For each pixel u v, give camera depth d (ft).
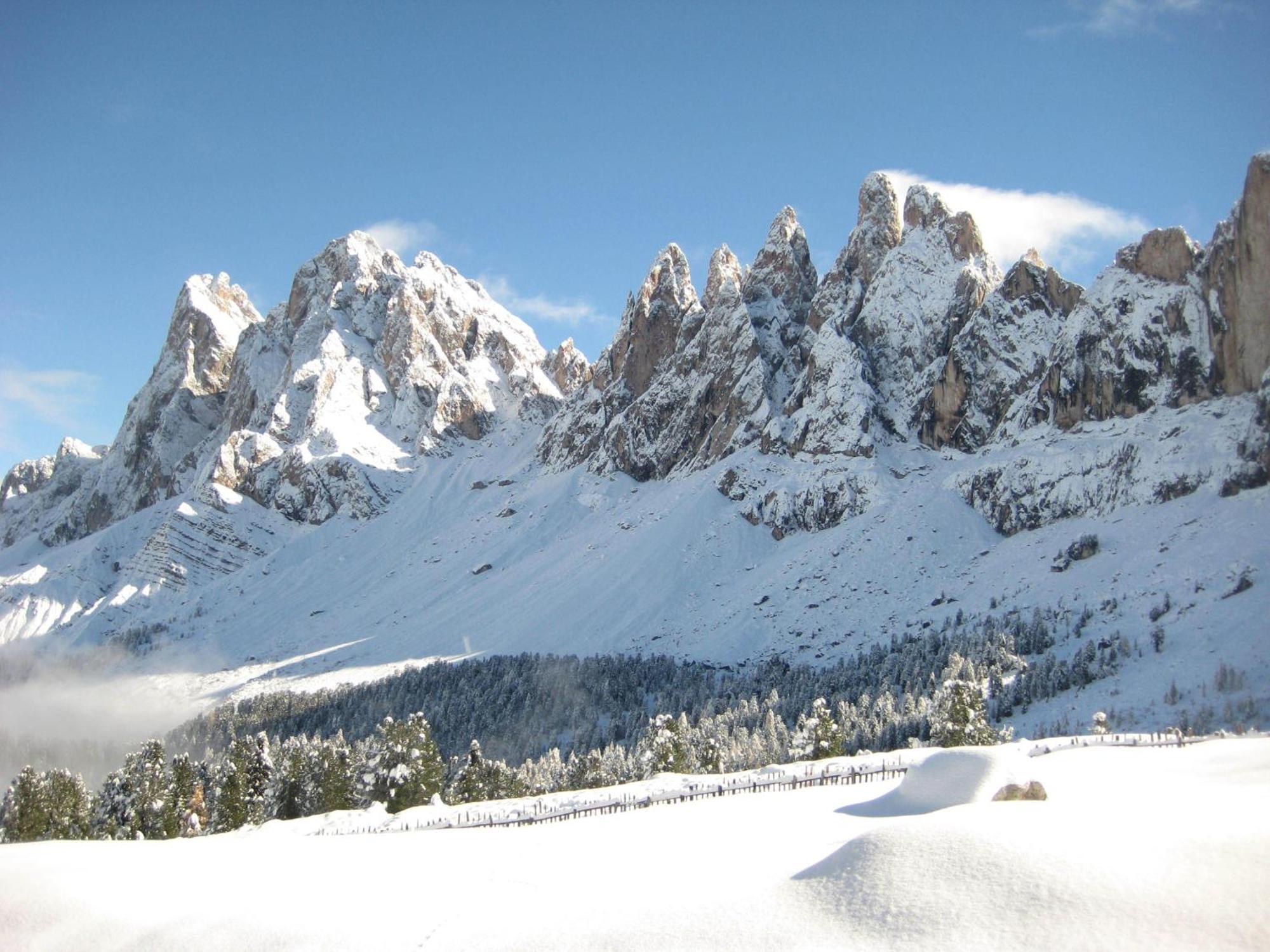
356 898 143.84
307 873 160.15
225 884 155.02
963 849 120.16
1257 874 107.55
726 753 429.79
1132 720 420.77
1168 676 463.01
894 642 653.30
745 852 156.97
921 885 115.55
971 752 172.55
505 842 184.65
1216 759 230.27
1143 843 116.88
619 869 151.53
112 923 140.26
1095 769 221.46
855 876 122.01
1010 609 651.66
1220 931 98.73
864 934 110.01
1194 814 128.26
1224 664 444.14
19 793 327.67
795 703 562.25
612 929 121.60
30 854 181.16
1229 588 544.62
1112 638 529.45
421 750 358.43
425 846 183.32
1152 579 604.08
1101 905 105.19
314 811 364.17
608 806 247.09
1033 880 111.55
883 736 436.35
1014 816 129.18
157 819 338.34
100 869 164.35
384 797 351.67
